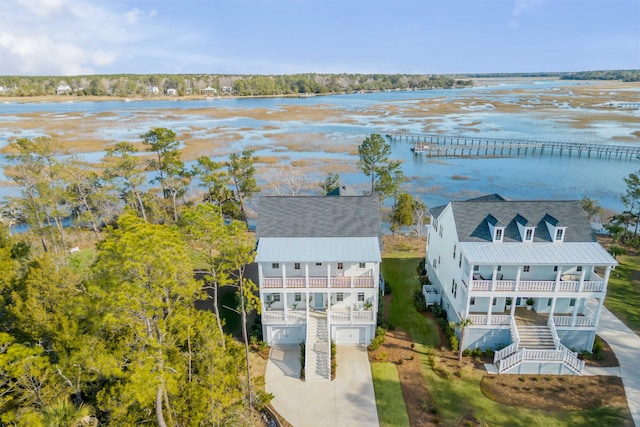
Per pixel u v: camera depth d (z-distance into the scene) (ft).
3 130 399.03
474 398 92.32
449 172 287.07
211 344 74.74
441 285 127.24
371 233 113.19
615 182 258.57
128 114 562.66
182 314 72.64
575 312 103.14
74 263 118.42
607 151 322.75
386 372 101.40
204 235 82.58
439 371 100.89
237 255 84.48
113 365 66.69
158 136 171.01
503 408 89.25
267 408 89.66
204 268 148.77
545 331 105.09
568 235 106.22
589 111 550.77
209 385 72.13
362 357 107.24
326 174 270.87
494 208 112.78
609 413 87.20
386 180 188.85
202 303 130.52
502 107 627.05
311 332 108.88
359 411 89.56
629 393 92.79
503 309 111.96
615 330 115.14
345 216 117.50
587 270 110.11
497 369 101.50
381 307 123.44
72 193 164.76
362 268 115.85
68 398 72.13
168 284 63.26
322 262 105.91
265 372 102.17
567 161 309.22
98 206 188.03
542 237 106.32
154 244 60.44
